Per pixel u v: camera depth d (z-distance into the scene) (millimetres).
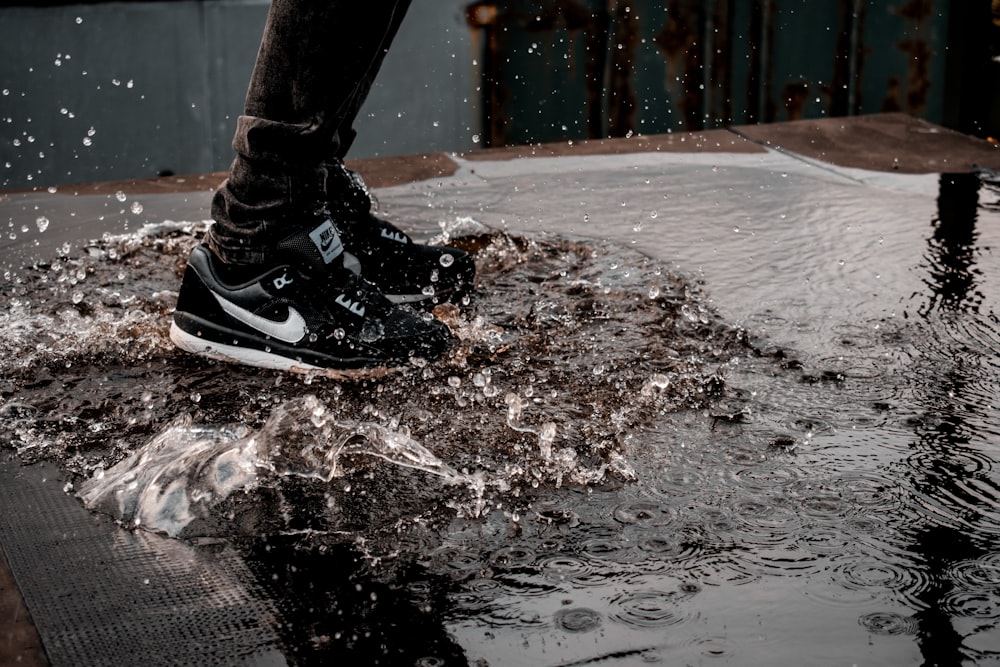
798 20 4336
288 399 1737
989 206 2703
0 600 1211
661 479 1467
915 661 1102
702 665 1096
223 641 1139
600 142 3357
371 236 2160
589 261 2355
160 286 2240
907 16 4262
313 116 1765
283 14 1697
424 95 4637
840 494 1426
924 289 2168
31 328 1982
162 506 1405
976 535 1329
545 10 4457
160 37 4246
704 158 3166
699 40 4391
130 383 1791
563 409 1673
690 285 2201
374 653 1119
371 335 1835
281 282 1831
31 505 1418
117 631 1156
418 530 1351
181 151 4430
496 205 2766
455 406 1690
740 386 1747
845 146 3262
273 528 1357
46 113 4176
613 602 1201
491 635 1146
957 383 1757
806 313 2049
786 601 1201
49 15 4047
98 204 2758
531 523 1364
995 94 4172
